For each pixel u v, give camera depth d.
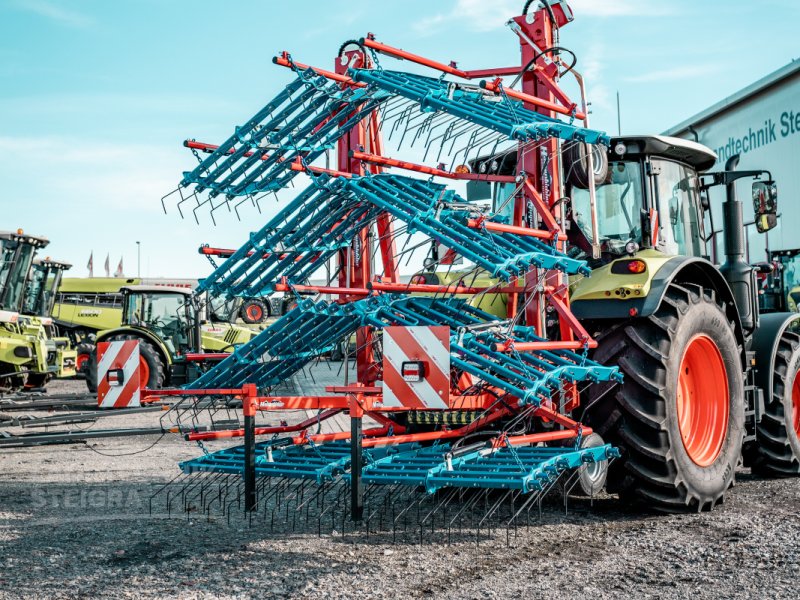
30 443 6.60
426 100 4.16
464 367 3.88
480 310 4.76
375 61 4.44
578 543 3.66
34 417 8.43
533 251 4.10
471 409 4.31
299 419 9.20
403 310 4.36
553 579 3.09
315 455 4.28
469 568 3.25
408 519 4.18
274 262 4.77
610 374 4.13
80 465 6.15
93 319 17.61
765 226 5.57
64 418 8.62
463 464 3.78
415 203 4.14
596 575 3.14
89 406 10.93
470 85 4.30
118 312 17.66
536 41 4.88
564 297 4.48
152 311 13.66
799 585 2.98
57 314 17.61
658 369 4.18
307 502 4.39
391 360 3.74
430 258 5.20
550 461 3.71
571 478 4.18
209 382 4.78
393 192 4.27
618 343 4.28
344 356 4.98
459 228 3.96
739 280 5.34
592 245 4.59
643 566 3.26
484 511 4.37
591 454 3.98
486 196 5.71
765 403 5.42
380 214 4.77
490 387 4.40
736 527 3.93
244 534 3.85
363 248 5.15
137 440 7.77
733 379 4.70
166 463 6.21
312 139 4.71
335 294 4.89
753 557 3.37
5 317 13.01
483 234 4.06
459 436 4.46
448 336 3.63
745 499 4.73
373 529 3.94
